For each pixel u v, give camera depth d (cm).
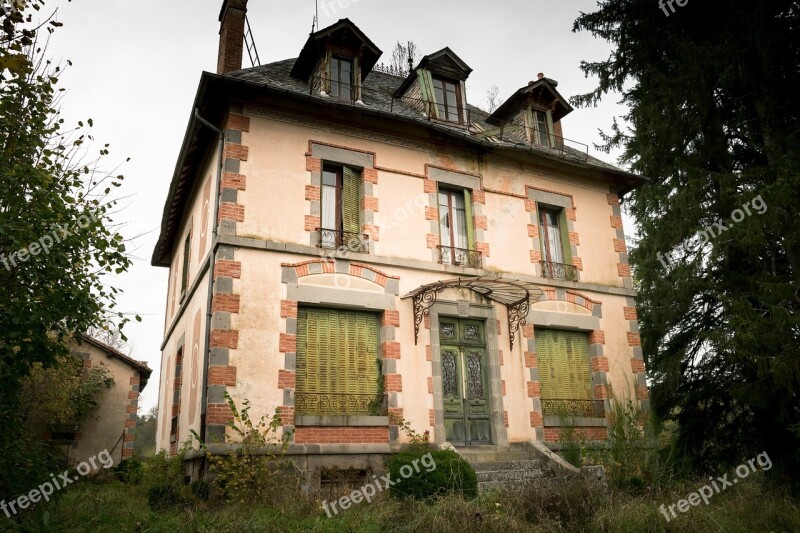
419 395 1085
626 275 1401
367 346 1095
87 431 1770
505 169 1332
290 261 1052
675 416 1438
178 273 1548
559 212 1401
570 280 1320
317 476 945
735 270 1320
